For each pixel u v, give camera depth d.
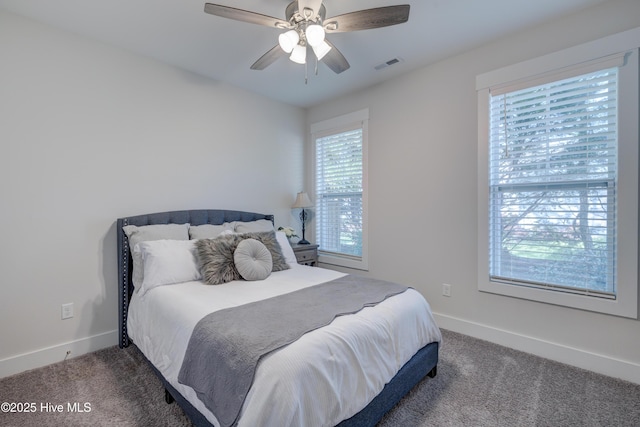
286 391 1.09
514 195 2.46
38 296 2.19
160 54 2.68
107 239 2.51
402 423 1.60
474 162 2.63
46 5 2.01
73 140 2.34
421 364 1.86
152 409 1.72
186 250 2.34
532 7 2.06
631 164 1.94
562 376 2.03
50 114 2.24
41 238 2.21
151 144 2.76
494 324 2.55
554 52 2.21
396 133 3.17
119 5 2.02
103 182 2.48
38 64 2.19
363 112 3.46
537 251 2.35
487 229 2.56
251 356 1.19
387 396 1.56
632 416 1.65
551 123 2.27
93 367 2.17
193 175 3.05
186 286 2.12
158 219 2.71
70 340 2.33
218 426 1.25
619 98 1.97
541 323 2.32
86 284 2.40
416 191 3.02
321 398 1.19
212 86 3.19
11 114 2.09
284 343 1.25
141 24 2.24
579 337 2.16
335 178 3.87
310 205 3.83
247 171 3.53
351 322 1.51
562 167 2.23
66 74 2.31
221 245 2.38
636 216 1.93
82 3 1.99
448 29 2.32
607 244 2.06
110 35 2.38
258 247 2.47
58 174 2.27
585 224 2.15
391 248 3.24
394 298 1.88
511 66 2.40
